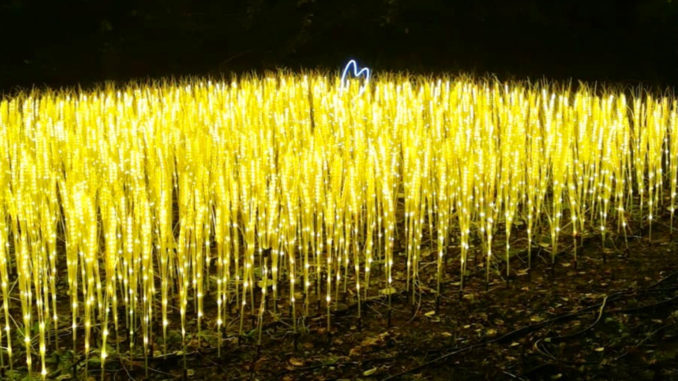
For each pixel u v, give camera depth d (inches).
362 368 168.7
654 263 214.7
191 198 184.9
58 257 230.8
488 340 176.6
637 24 614.9
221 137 240.1
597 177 235.0
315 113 273.1
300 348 177.5
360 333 183.9
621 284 202.1
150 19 636.7
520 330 178.7
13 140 241.0
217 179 193.2
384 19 623.5
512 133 231.1
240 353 175.9
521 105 257.6
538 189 235.6
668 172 293.7
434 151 237.6
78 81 593.3
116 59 605.9
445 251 220.1
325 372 167.3
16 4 637.9
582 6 621.9
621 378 158.6
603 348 169.9
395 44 623.2
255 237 229.0
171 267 196.4
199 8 653.9
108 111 270.2
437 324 186.9
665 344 169.5
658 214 252.8
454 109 261.7
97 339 181.2
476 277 211.9
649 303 189.2
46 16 644.1
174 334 183.8
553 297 197.3
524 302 195.8
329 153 224.4
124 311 193.6
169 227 185.5
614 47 602.5
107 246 166.6
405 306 196.9
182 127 255.4
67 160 224.8
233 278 212.8
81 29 650.8
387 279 192.4
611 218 249.9
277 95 287.7
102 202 170.7
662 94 496.7
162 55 619.2
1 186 203.5
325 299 200.8
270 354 175.5
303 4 640.4
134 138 218.5
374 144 234.1
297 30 617.9
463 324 186.1
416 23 624.7
